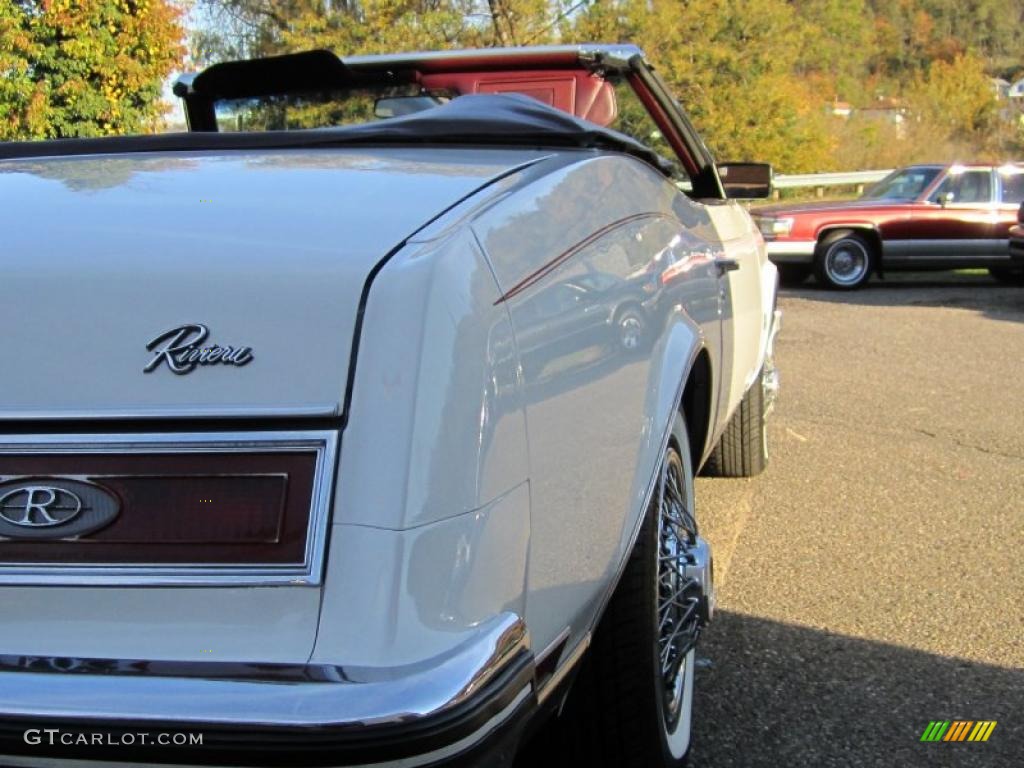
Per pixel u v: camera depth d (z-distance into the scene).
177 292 1.50
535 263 1.71
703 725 2.70
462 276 1.51
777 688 2.89
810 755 2.57
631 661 2.07
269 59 3.17
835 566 3.76
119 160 2.22
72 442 1.44
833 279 13.38
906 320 10.20
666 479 2.35
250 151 2.30
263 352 1.44
